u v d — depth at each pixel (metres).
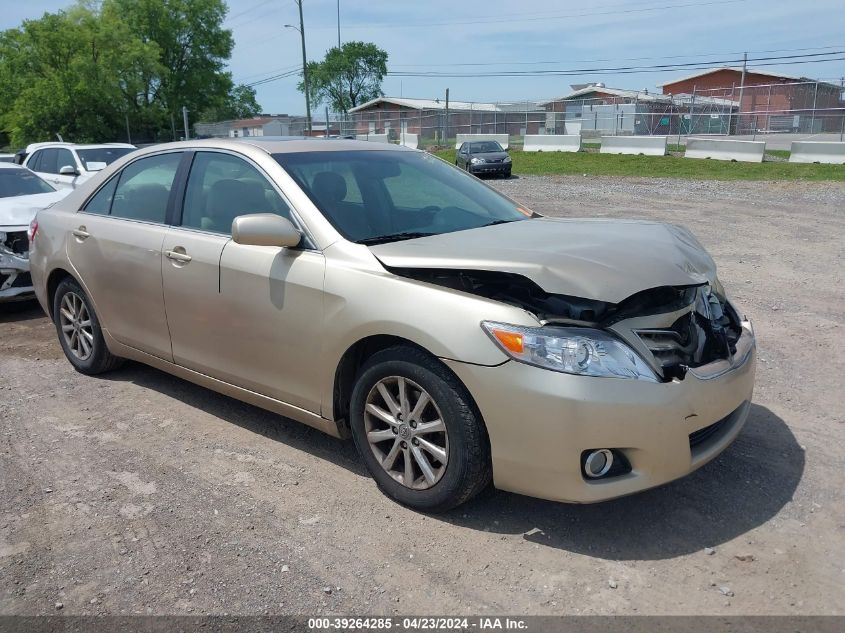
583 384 2.79
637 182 20.59
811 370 5.09
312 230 3.59
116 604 2.73
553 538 3.11
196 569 2.93
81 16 53.19
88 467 3.83
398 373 3.21
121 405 4.68
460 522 3.24
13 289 7.02
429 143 41.78
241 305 3.80
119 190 4.82
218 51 64.75
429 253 3.23
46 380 5.20
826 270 8.35
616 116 39.59
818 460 3.75
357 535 3.15
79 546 3.11
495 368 2.89
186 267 4.08
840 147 22.41
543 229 3.76
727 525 3.17
